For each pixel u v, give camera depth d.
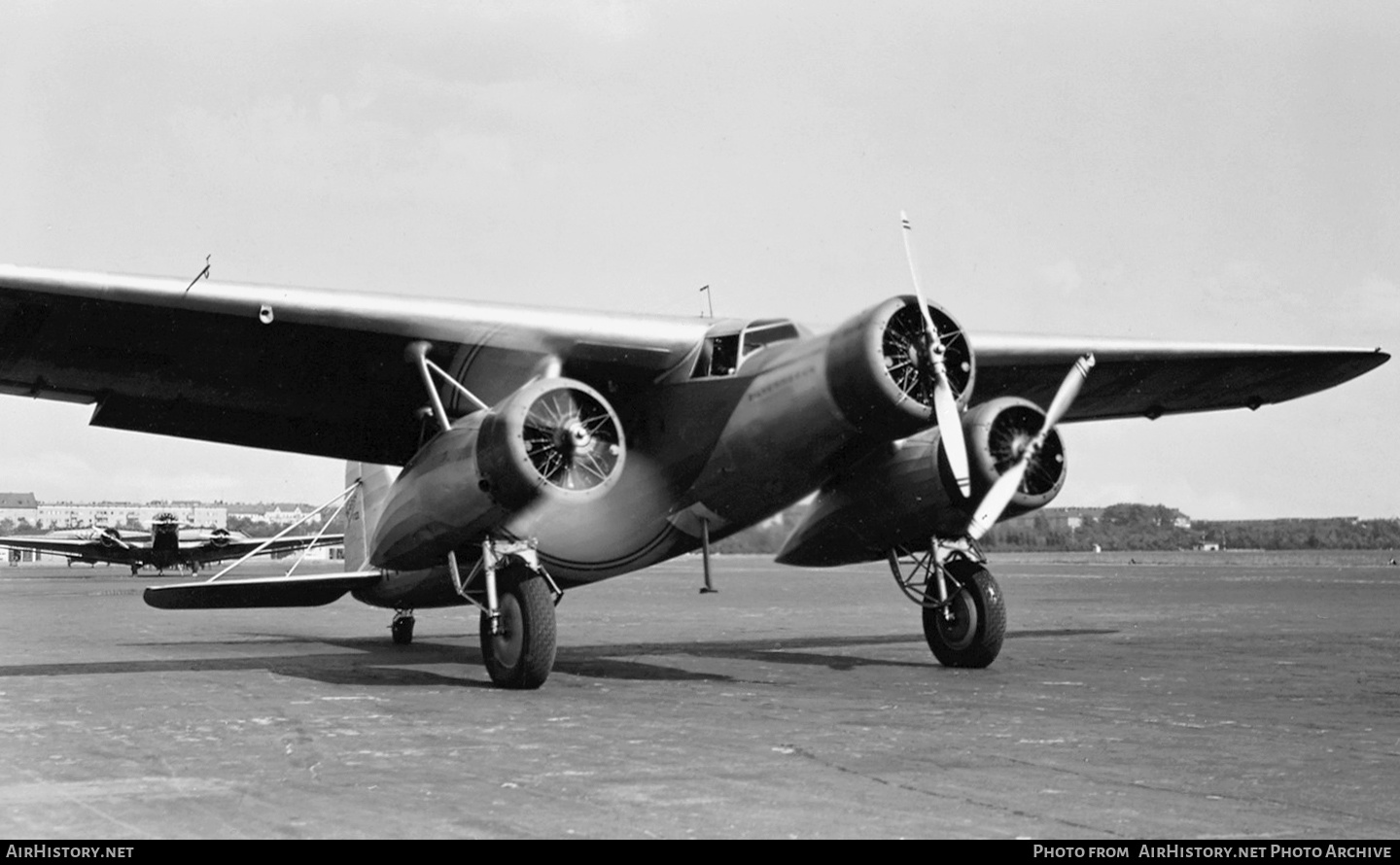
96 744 7.05
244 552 60.03
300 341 10.32
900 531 11.55
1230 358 12.79
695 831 4.82
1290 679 10.56
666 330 10.55
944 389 9.68
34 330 9.91
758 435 10.02
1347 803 5.34
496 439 9.51
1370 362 13.21
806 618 21.89
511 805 5.31
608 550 11.09
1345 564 64.44
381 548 10.96
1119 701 9.05
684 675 11.30
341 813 5.17
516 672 9.91
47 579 54.72
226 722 8.02
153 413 11.67
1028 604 24.91
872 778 5.93
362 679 11.01
